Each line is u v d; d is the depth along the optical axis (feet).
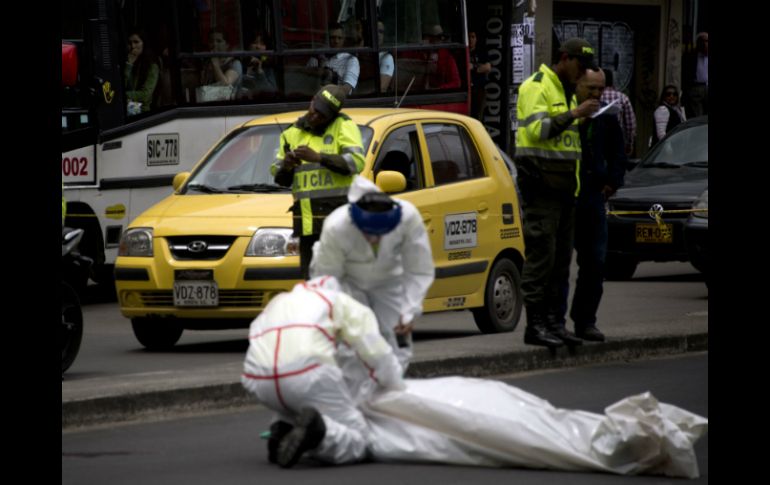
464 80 207.41
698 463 86.89
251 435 96.48
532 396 86.38
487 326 147.54
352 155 119.75
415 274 92.73
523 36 254.47
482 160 149.38
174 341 143.84
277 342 84.33
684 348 138.72
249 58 186.70
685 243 177.78
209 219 136.26
